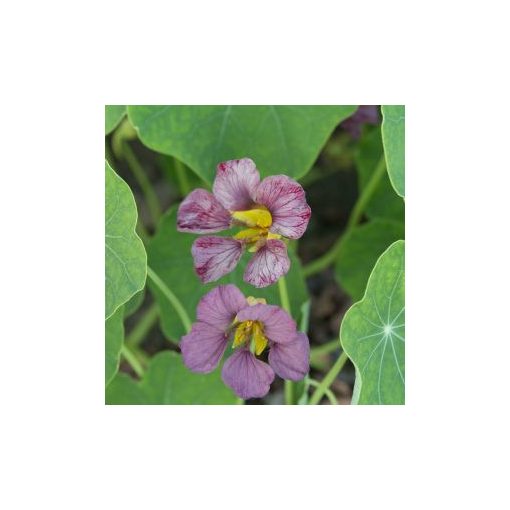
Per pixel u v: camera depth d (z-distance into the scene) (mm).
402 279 601
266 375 586
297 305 659
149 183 829
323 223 815
